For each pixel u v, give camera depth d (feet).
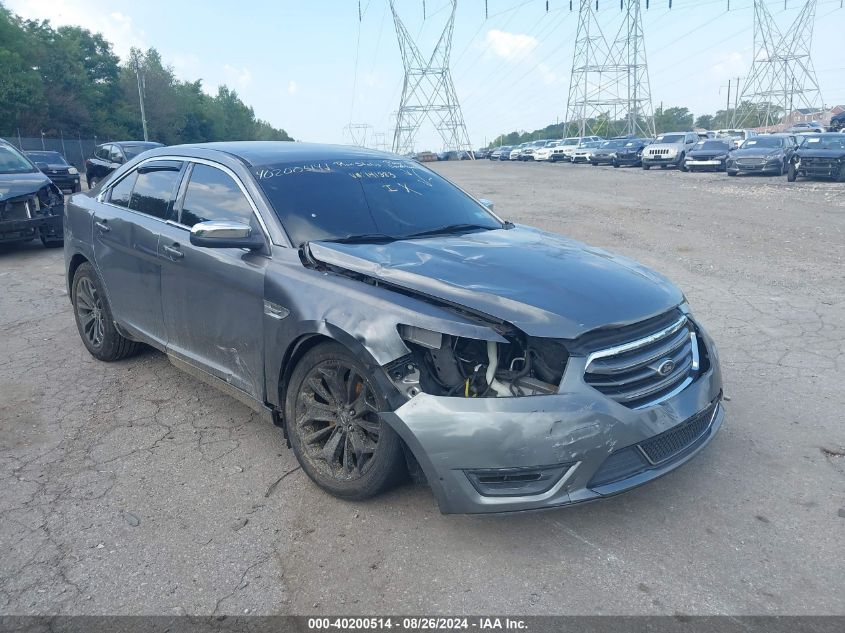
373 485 10.64
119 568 9.74
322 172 14.26
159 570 9.70
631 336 10.32
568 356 9.77
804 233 38.17
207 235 11.87
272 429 14.16
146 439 13.74
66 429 14.21
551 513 11.05
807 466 12.42
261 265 12.25
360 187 14.21
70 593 9.21
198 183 14.52
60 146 171.32
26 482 12.10
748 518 10.80
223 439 13.71
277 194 13.19
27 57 189.06
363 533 10.52
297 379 11.63
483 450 9.42
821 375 16.75
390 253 11.76
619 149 120.06
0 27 182.50
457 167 141.28
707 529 10.54
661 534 10.44
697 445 10.97
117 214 16.34
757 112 283.18
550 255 12.18
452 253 11.90
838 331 20.18
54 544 10.29
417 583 9.39
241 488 11.85
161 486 11.93
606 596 9.07
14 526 10.75
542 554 10.00
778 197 58.85
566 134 265.54
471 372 10.12
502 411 9.46
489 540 10.34
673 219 44.98
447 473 9.57
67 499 11.54
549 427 9.38
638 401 10.18
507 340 9.76
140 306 15.67
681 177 89.04
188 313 14.01
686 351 11.41
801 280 26.73
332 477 11.22
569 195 64.03
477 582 9.39
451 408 9.58
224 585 9.38
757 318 21.66
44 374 17.37
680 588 9.21
